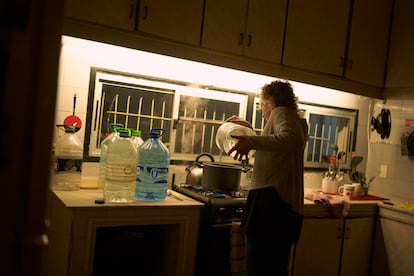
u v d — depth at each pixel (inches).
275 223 73.5
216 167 87.2
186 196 85.6
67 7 71.1
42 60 25.6
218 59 88.9
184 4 82.7
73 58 86.4
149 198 77.7
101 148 85.5
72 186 82.1
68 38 76.0
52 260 73.6
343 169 130.2
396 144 125.9
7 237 25.2
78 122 86.7
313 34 102.3
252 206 75.1
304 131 78.2
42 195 26.1
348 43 110.0
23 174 25.4
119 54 91.0
